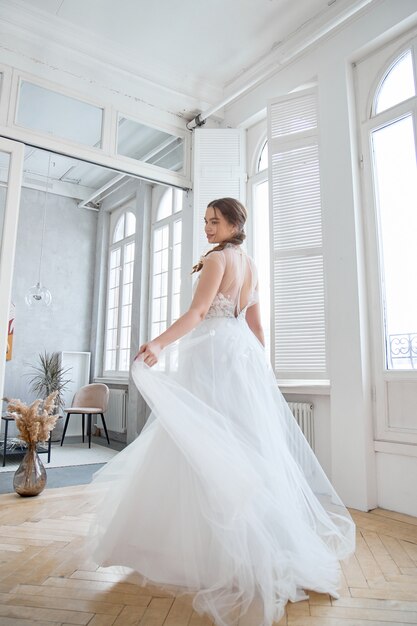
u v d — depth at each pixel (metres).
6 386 6.44
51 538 2.32
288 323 3.56
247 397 1.78
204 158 4.49
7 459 5.00
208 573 1.55
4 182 3.53
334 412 3.25
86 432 7.00
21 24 3.60
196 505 1.61
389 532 2.51
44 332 6.92
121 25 3.75
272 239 3.76
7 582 1.77
